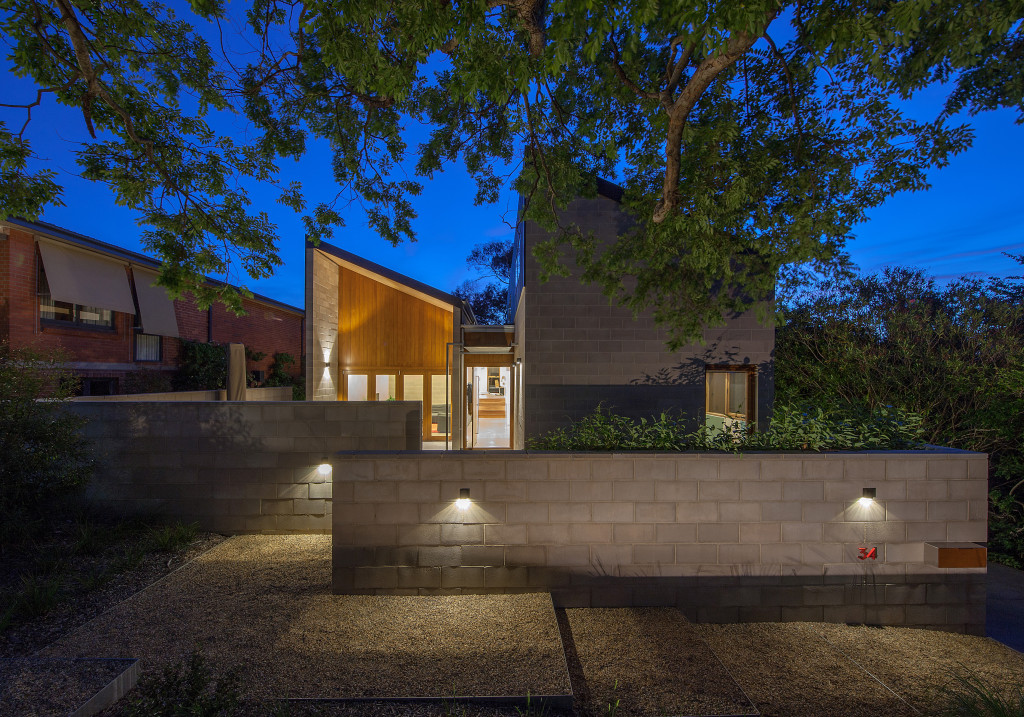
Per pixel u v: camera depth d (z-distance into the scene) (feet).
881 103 17.12
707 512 15.71
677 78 15.24
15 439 16.46
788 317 31.86
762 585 15.78
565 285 28.27
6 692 9.05
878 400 29.96
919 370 29.04
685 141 17.61
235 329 51.47
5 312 29.81
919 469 15.79
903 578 15.85
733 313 28.14
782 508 15.76
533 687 10.23
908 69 15.84
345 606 14.51
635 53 17.24
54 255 32.48
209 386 45.21
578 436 17.62
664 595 15.69
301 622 13.35
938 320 29.19
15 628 13.08
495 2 12.96
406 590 15.51
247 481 21.66
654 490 15.70
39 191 15.90
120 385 37.70
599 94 18.81
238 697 9.57
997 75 16.57
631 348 28.25
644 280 24.09
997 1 12.48
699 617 15.75
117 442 21.27
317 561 18.28
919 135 17.22
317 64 16.76
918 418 17.47
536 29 13.89
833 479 15.78
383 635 12.64
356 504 15.52
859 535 15.79
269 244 19.34
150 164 16.87
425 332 44.73
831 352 32.17
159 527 20.89
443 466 15.57
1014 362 25.54
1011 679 12.53
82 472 18.34
